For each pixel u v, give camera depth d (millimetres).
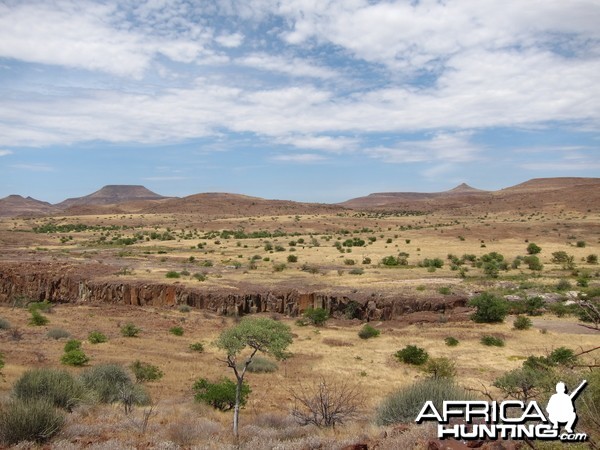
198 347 41781
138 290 71625
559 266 86875
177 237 169875
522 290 62719
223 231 184125
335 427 13852
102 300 73188
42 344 40281
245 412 22328
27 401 12023
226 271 86375
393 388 28844
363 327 52375
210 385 24078
